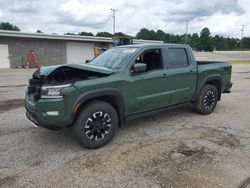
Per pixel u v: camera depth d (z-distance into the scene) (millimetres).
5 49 23797
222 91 6816
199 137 4754
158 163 3734
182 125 5477
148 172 3480
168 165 3670
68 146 4367
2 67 23875
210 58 47656
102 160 3846
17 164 3729
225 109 6887
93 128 4199
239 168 3572
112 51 5469
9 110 6785
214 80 6434
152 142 4523
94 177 3371
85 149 4246
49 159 3887
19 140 4629
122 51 5156
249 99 8258
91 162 3783
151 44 5203
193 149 4211
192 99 5984
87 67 4199
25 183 3236
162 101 5215
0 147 4316
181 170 3525
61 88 3852
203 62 6730
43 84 3984
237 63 30578
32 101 4281
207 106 6273
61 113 3873
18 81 13203
